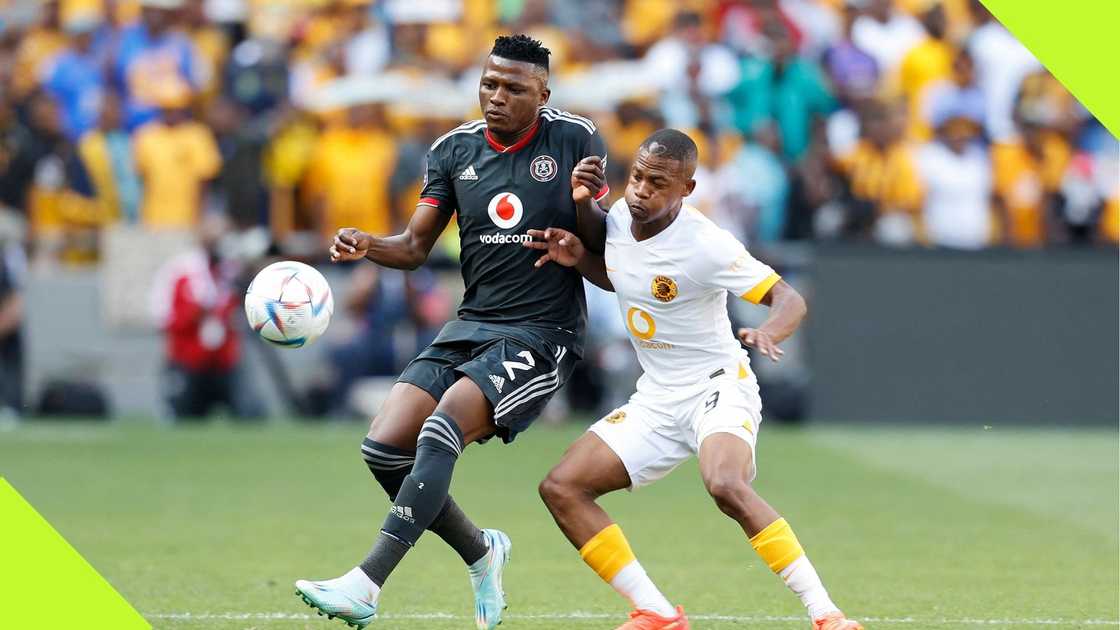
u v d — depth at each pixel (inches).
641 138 2085.4
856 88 2180.1
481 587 823.7
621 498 1423.5
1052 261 1963.6
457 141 846.5
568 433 1879.9
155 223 2028.8
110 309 1925.4
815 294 1957.4
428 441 764.0
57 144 2063.2
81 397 1923.0
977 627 844.6
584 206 801.6
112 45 2128.4
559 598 931.3
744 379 783.7
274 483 1462.8
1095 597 941.8
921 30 2214.6
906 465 1636.3
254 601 909.2
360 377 1914.4
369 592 735.7
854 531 1218.0
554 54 2188.7
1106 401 1963.6
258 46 2128.4
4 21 2203.5
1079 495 1429.6
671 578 1011.9
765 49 2122.3
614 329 1931.6
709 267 764.6
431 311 1907.0
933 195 2139.5
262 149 2046.0
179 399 1904.5
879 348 1958.7
